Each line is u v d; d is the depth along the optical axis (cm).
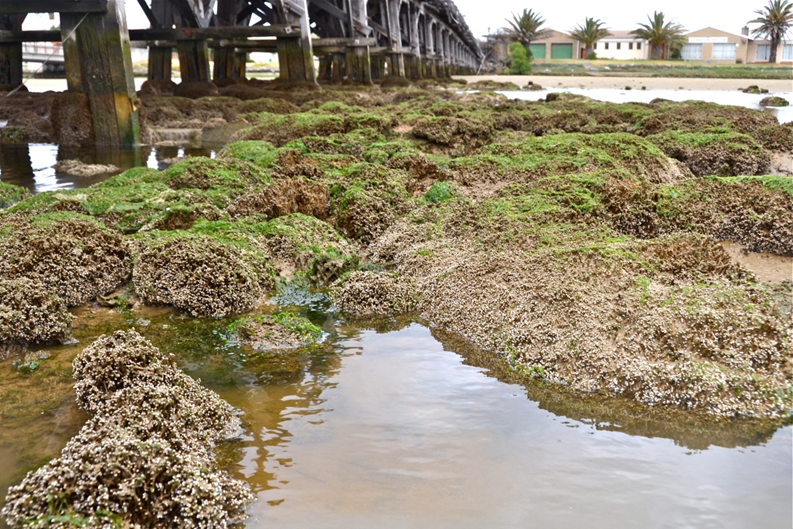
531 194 826
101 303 621
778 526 320
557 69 8281
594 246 613
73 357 511
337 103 1905
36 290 541
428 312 614
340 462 373
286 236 722
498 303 567
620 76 6781
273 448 388
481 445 391
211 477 345
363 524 322
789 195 740
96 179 1215
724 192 777
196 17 2617
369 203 835
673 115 1667
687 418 426
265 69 8075
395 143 1209
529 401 448
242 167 994
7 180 1186
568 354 488
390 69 4391
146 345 473
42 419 419
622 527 319
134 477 330
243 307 618
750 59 10412
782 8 9000
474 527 319
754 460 377
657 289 526
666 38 9862
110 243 661
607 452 384
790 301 525
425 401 446
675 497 342
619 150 1069
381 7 4122
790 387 441
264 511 333
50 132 1750
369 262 763
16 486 328
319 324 591
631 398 452
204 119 2069
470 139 1445
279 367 500
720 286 536
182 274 618
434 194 906
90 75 1666
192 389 436
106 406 409
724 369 453
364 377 483
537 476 360
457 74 8050
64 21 1633
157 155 1541
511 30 10912
